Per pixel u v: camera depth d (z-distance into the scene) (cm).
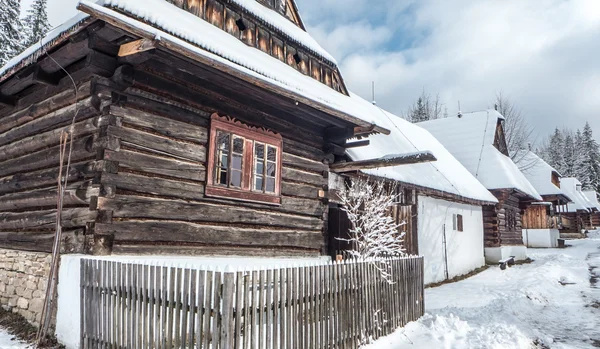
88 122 624
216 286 394
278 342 454
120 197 598
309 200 940
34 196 698
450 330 703
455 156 2478
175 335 416
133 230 608
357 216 952
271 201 831
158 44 523
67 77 674
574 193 4484
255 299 420
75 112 629
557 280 1448
